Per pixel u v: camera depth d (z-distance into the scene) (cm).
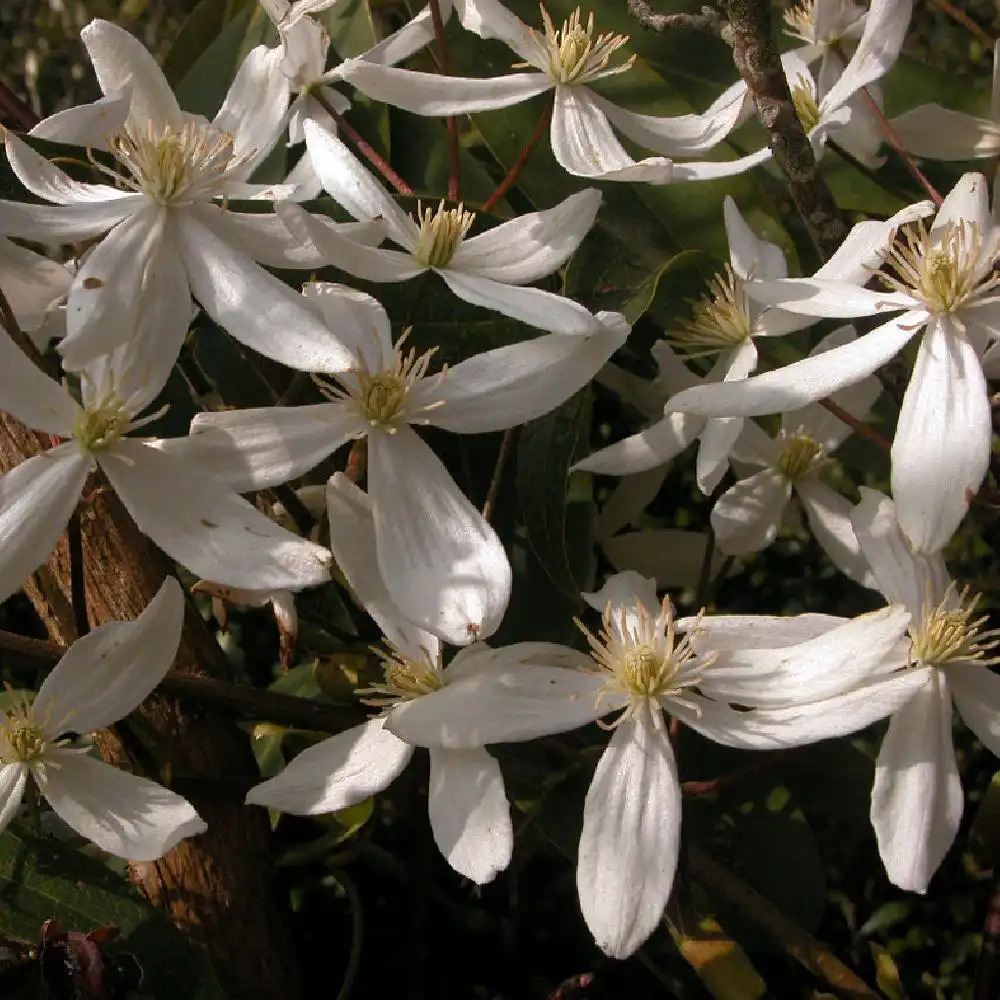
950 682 32
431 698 32
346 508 32
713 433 34
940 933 40
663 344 36
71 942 31
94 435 31
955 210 34
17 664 34
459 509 32
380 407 32
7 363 31
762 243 35
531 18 39
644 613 33
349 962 38
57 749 32
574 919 39
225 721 35
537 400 32
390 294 35
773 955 36
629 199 38
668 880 31
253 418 32
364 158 39
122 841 32
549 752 36
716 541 37
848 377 32
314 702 35
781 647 32
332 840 36
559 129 36
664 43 39
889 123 38
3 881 33
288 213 32
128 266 32
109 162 38
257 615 43
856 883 41
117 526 34
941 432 32
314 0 36
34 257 34
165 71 43
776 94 33
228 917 34
